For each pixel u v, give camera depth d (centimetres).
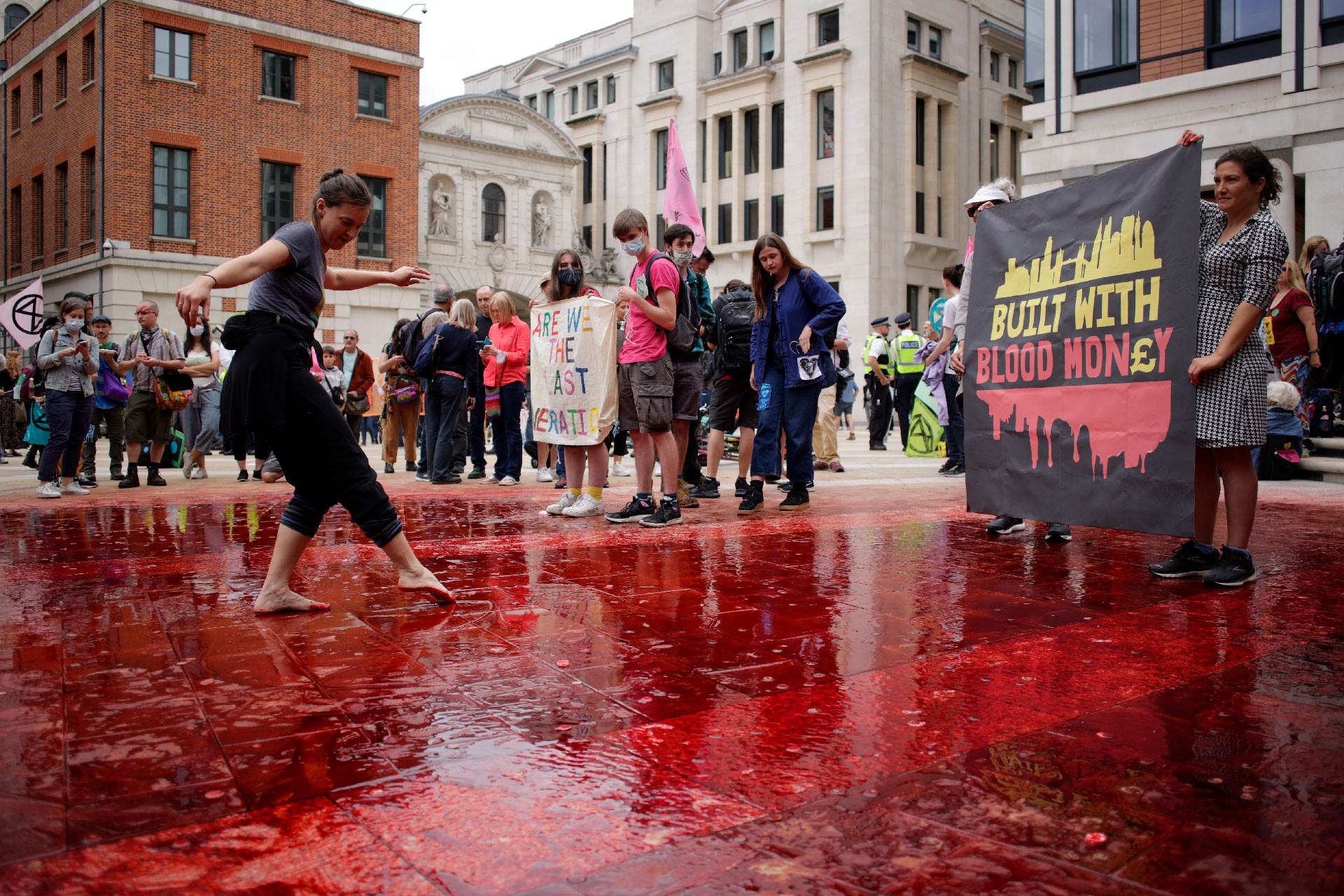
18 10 3791
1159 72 1620
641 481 590
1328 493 744
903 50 3406
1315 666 273
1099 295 430
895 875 154
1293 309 879
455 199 3316
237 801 182
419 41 2808
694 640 301
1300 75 1464
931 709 237
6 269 2983
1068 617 335
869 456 1363
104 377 872
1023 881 151
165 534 543
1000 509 486
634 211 566
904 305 3438
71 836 166
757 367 627
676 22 3841
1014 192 565
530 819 175
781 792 187
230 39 2456
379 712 233
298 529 337
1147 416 406
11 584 391
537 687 253
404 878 153
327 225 339
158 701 241
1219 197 382
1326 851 161
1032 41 1778
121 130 2309
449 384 888
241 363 317
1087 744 212
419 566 354
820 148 3469
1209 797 183
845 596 367
